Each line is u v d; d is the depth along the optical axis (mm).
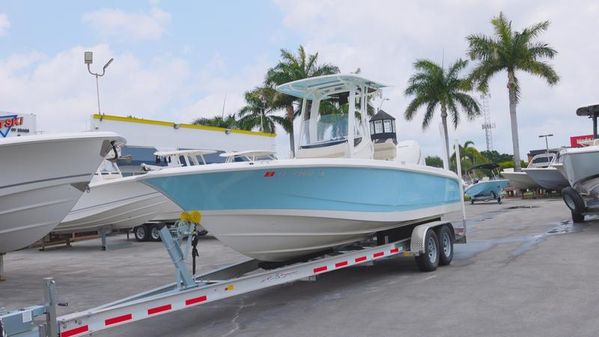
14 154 8219
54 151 8508
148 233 18016
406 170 8594
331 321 6168
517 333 5227
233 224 6879
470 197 30047
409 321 5918
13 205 8688
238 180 6426
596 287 6961
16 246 9781
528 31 35438
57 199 9031
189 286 6164
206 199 6477
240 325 6301
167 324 6570
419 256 8805
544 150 46062
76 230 16359
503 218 18969
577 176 14094
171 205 16016
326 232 7828
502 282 7625
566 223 15492
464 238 10594
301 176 6879
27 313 4465
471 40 36531
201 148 27203
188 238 6449
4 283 10297
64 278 10602
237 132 29594
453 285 7676
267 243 7387
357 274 9227
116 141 9086
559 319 5602
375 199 8047
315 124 9148
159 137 24828
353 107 8742
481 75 36219
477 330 5406
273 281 6734
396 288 7758
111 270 11422
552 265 8711
